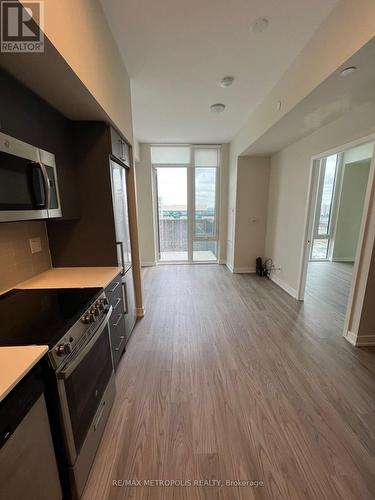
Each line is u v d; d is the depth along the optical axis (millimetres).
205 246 5594
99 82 1535
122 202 2320
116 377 1942
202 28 1764
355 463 1278
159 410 1621
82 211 1989
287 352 2250
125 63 2186
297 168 3426
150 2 1540
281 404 1661
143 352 2277
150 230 5289
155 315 3041
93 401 1318
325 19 1682
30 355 860
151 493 1154
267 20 1690
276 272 4227
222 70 2311
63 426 1007
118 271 1969
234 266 4848
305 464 1273
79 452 1113
